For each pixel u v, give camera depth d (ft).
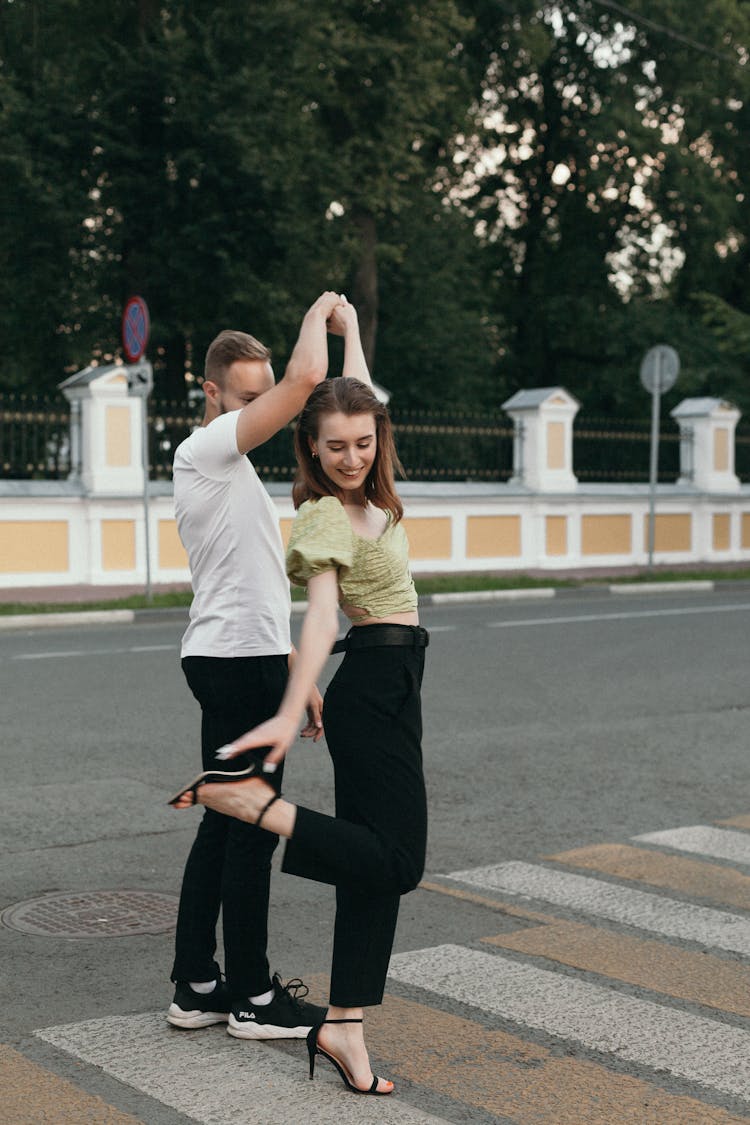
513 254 130.62
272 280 82.23
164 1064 11.74
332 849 10.55
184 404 86.53
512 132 125.39
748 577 70.59
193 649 12.26
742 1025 12.85
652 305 123.34
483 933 15.51
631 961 14.62
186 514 12.26
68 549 58.44
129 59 77.41
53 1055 11.94
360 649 10.94
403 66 91.66
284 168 78.89
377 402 11.00
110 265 82.23
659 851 19.10
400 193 103.65
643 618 50.98
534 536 73.15
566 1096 11.19
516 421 73.77
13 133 78.64
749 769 24.58
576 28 119.44
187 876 12.63
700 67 120.26
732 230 124.57
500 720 29.09
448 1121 10.67
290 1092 11.18
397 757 10.85
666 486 79.51
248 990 12.32
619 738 27.27
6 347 87.30
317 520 10.69
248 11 78.74
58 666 36.37
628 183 120.16
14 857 18.21
